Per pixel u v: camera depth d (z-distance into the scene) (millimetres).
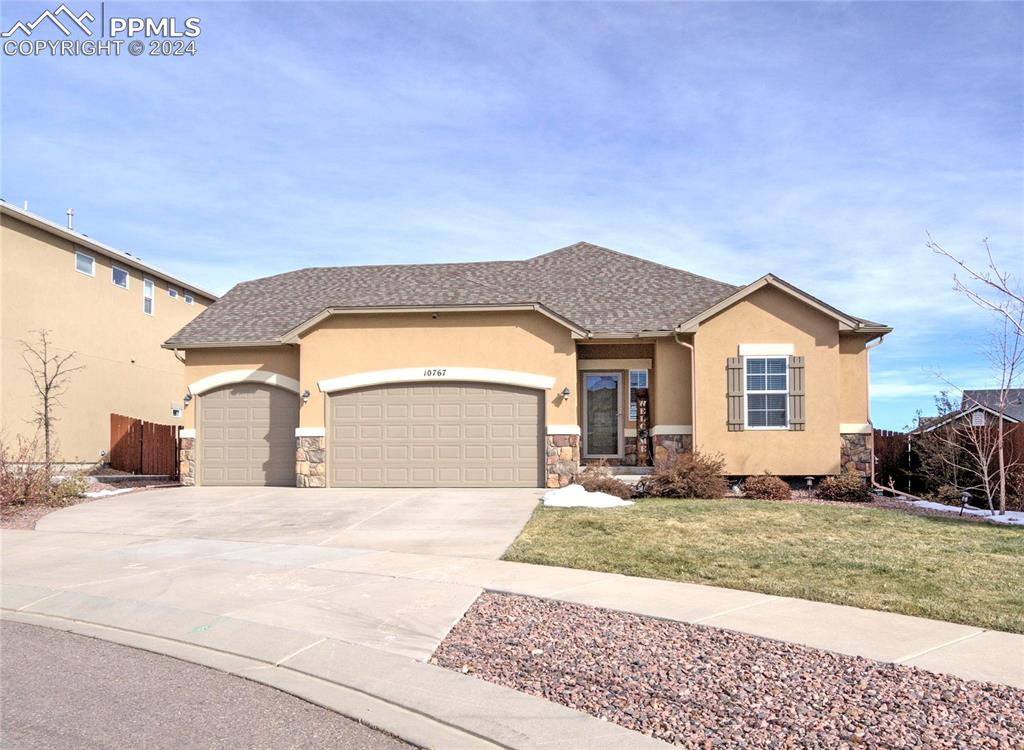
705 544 11023
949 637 6738
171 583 9227
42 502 16141
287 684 5996
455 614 7695
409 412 18875
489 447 18594
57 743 4863
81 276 25094
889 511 14414
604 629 7105
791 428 18000
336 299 21609
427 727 5121
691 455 17406
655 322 19344
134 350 27781
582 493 15883
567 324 18266
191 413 20328
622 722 5082
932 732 4785
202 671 6348
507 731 4973
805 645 6527
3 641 7262
